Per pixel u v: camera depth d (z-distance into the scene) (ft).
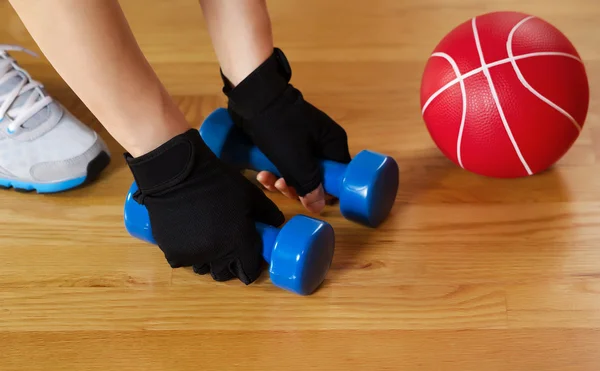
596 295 2.90
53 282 3.08
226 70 3.06
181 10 4.63
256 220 2.99
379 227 3.24
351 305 2.93
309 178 3.05
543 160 3.11
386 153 3.61
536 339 2.76
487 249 3.11
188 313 2.93
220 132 3.32
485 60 2.97
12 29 4.57
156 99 2.53
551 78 2.93
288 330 2.85
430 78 3.16
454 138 3.11
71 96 4.06
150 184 2.64
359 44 4.29
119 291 3.03
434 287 2.97
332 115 3.83
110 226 3.32
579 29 4.27
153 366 2.75
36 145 3.38
